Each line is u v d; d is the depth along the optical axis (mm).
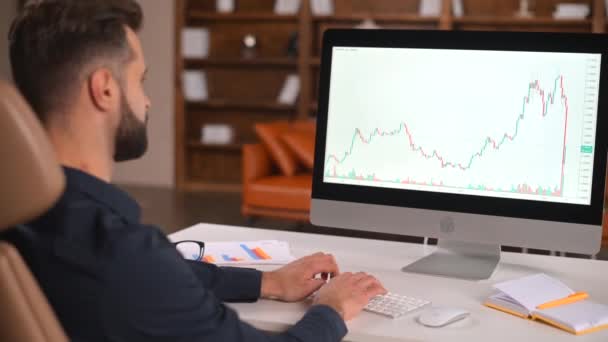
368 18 6664
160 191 6891
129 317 933
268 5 7035
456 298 1433
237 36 7141
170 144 7098
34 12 1038
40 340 846
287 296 1396
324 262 1480
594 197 1529
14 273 838
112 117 1072
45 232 942
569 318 1258
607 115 1517
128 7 1084
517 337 1208
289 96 6848
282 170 5027
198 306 993
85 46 1030
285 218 5043
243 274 1407
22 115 794
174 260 976
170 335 968
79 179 995
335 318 1193
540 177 1564
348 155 1707
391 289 1481
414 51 1641
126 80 1077
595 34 1514
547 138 1557
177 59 6938
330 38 1704
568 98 1538
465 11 6762
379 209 1688
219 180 7285
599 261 1784
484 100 1597
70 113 1040
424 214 1653
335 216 1725
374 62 1676
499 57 1580
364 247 1858
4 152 785
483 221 1609
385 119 1674
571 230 1547
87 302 922
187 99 6957
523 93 1568
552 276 1623
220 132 6996
